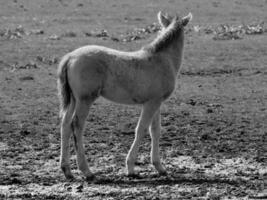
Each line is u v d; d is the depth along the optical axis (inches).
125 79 955.3
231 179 965.8
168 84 991.0
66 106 948.0
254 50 2314.2
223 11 3533.5
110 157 1115.9
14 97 1615.4
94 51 947.3
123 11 3560.5
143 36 2704.2
